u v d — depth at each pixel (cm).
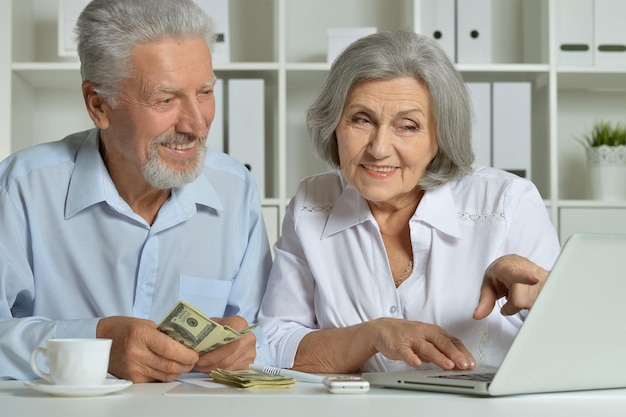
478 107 328
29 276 172
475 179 179
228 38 329
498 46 361
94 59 164
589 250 107
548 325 110
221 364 145
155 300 180
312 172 360
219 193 187
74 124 358
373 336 152
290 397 115
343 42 324
